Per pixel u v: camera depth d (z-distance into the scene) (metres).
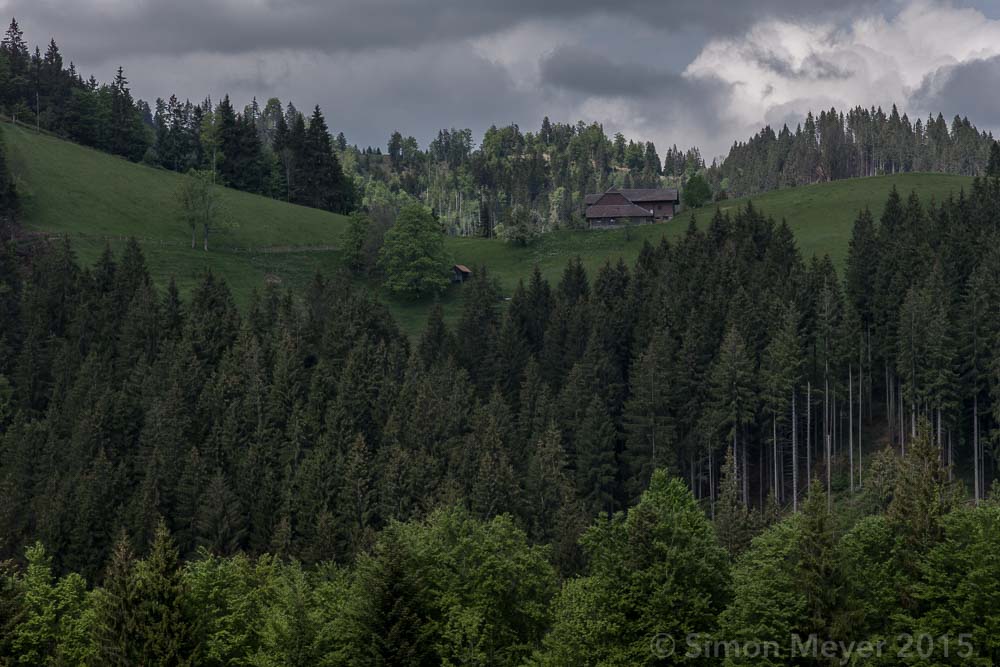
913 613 50.09
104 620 50.00
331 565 73.19
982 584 46.19
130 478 101.25
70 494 93.06
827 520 51.41
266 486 96.56
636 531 50.75
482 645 50.09
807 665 48.12
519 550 57.03
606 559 50.88
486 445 100.56
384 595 50.31
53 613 53.03
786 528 54.06
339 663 49.69
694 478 112.19
